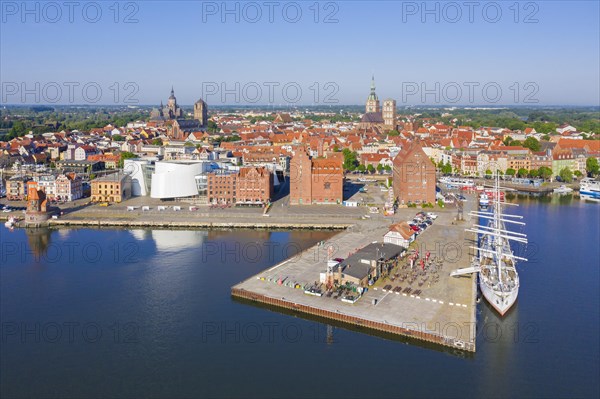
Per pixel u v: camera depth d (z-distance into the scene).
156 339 139.50
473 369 123.94
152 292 170.38
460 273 172.62
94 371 125.00
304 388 117.06
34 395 116.00
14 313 155.75
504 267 176.38
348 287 164.25
